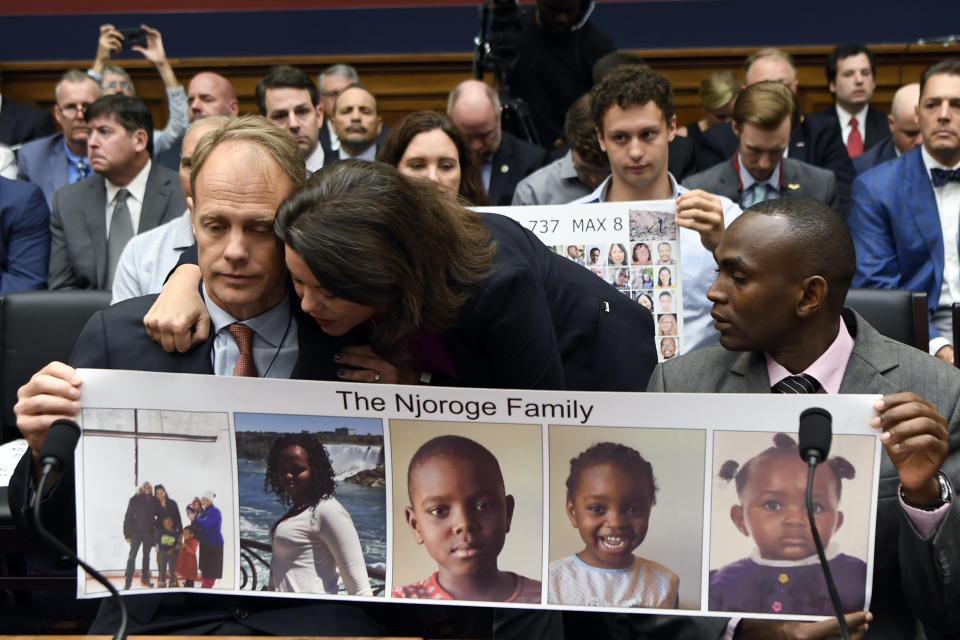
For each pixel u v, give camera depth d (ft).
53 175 18.28
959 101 13.33
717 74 19.01
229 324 6.59
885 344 6.50
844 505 5.51
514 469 5.74
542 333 6.68
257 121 6.26
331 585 5.90
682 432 5.58
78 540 5.82
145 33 19.79
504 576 5.81
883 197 13.84
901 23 21.68
